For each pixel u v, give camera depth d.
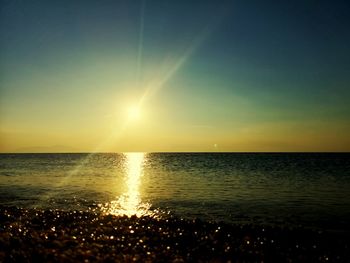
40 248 15.01
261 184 52.25
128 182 56.06
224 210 30.30
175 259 14.33
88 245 16.16
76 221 23.55
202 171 84.69
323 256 16.05
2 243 15.63
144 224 22.72
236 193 41.88
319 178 62.72
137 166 114.75
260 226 22.98
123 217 25.25
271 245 17.73
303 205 32.81
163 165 121.00
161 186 49.88
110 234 19.41
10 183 54.34
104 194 41.19
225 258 15.21
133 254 14.95
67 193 42.19
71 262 13.23
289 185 50.72
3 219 23.78
